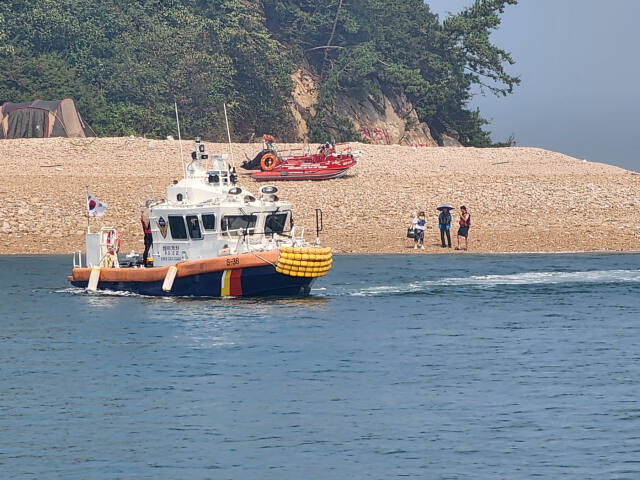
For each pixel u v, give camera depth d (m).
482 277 99.62
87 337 70.25
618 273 102.44
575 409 51.88
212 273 82.31
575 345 66.69
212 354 64.50
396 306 82.00
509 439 47.59
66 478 43.19
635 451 45.75
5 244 130.50
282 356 63.94
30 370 60.88
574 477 42.88
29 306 83.44
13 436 48.41
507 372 59.50
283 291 84.12
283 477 43.16
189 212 83.12
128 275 87.19
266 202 84.19
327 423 50.12
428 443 47.16
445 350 65.44
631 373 58.84
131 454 45.94
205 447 46.78
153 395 55.06
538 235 133.12
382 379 58.06
